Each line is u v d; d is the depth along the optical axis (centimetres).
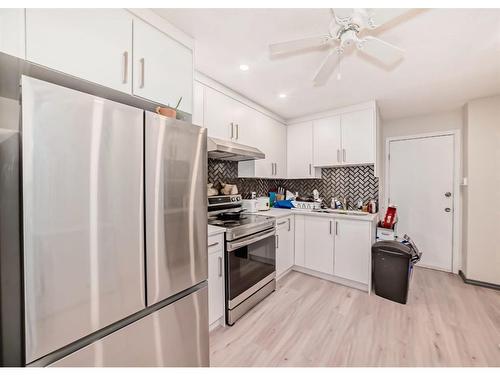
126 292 96
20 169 74
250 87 227
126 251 96
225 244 189
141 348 103
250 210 281
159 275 109
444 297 232
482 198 255
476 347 159
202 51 164
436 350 156
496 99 247
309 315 201
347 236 259
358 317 197
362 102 268
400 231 332
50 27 91
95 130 87
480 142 255
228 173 281
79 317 83
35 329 73
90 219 85
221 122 221
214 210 252
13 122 96
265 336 173
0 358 79
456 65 181
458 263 293
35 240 73
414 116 324
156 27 129
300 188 371
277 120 317
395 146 339
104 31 107
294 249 304
